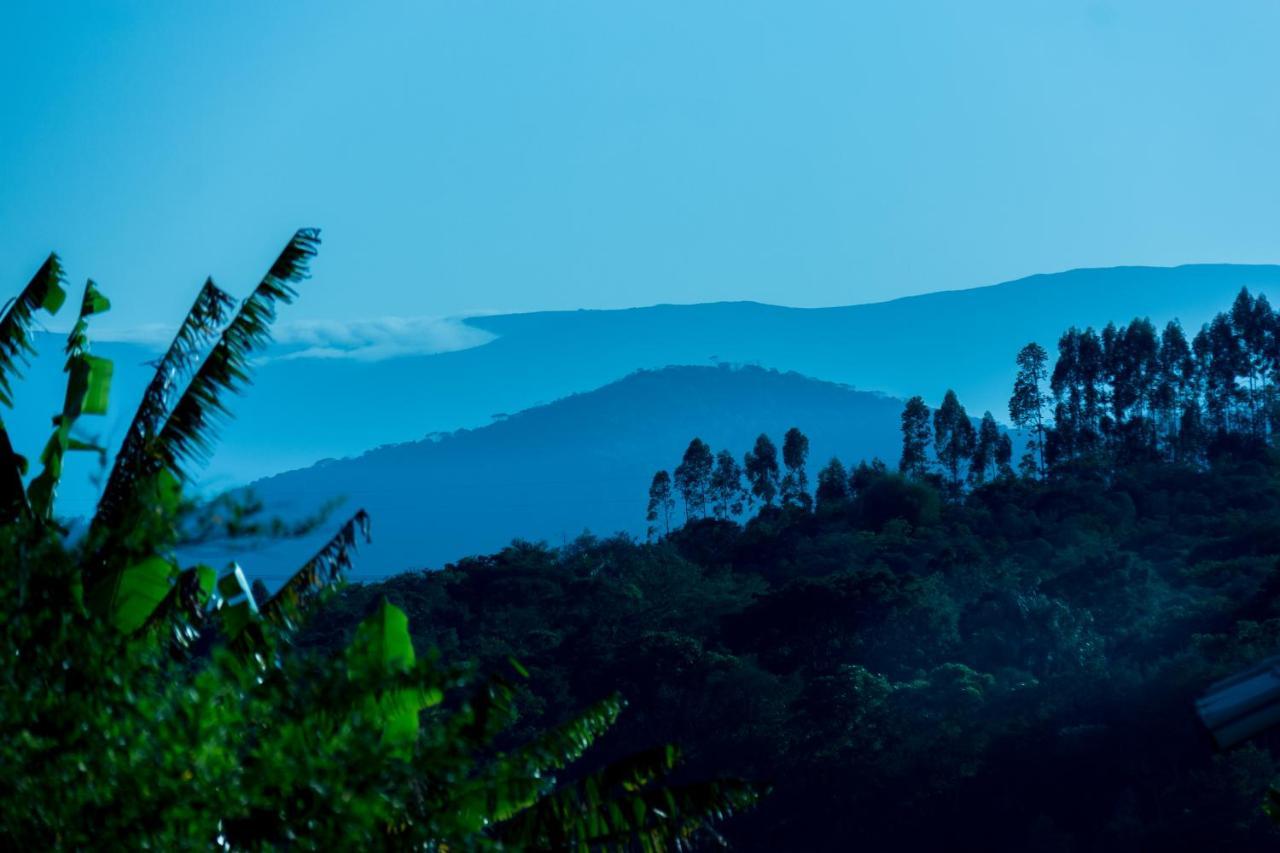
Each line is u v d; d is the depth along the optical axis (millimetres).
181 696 12539
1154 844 105562
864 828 120688
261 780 11945
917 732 123812
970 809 117750
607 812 15531
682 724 136250
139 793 11758
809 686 129500
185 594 14531
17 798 11617
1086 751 115312
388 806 12422
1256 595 135625
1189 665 117125
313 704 12750
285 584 15555
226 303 16016
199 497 13586
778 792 125250
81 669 12469
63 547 13391
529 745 15469
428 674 13023
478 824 14227
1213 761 107938
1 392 16625
